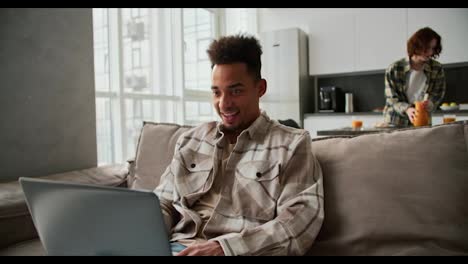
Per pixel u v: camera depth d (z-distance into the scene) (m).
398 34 4.24
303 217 0.87
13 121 1.79
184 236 1.00
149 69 3.38
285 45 4.68
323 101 4.82
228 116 1.06
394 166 0.95
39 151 1.93
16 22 1.80
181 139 1.22
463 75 4.21
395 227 0.88
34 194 0.71
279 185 0.96
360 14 4.45
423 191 0.90
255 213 0.94
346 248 0.92
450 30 4.00
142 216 0.61
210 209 1.04
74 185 0.65
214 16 4.54
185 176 1.12
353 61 4.51
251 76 1.05
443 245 0.85
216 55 1.04
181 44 3.69
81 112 2.17
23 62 1.83
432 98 2.76
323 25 4.69
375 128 2.25
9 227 1.22
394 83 2.79
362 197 0.94
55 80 2.01
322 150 1.10
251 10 5.29
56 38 2.01
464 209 0.87
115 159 2.91
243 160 1.04
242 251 0.78
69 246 0.73
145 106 3.31
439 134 0.95
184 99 3.76
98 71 2.76
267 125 1.09
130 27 3.13
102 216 0.65
